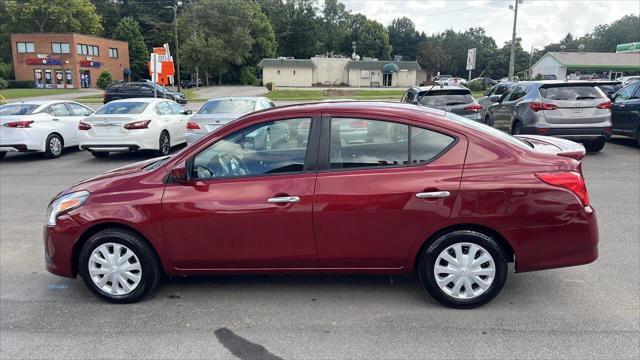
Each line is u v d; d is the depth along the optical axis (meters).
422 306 3.81
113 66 66.81
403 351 3.19
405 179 3.61
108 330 3.56
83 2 73.50
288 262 3.79
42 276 4.61
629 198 7.10
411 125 3.69
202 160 3.85
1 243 5.57
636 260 4.68
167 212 3.77
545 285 4.15
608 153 11.20
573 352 3.13
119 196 3.85
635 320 3.53
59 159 12.03
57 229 3.90
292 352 3.21
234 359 3.14
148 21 81.75
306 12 95.19
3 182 9.19
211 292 4.16
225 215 3.72
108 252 3.93
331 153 3.72
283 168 3.76
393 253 3.69
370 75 74.44
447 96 11.95
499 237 3.65
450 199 3.56
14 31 69.25
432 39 104.31
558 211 3.56
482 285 3.69
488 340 3.29
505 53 87.81
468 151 3.65
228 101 11.43
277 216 3.69
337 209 3.64
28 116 11.65
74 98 39.00
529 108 10.62
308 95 46.00
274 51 84.56
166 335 3.47
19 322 3.71
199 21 66.88
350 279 4.35
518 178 3.56
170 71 22.28
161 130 11.90
